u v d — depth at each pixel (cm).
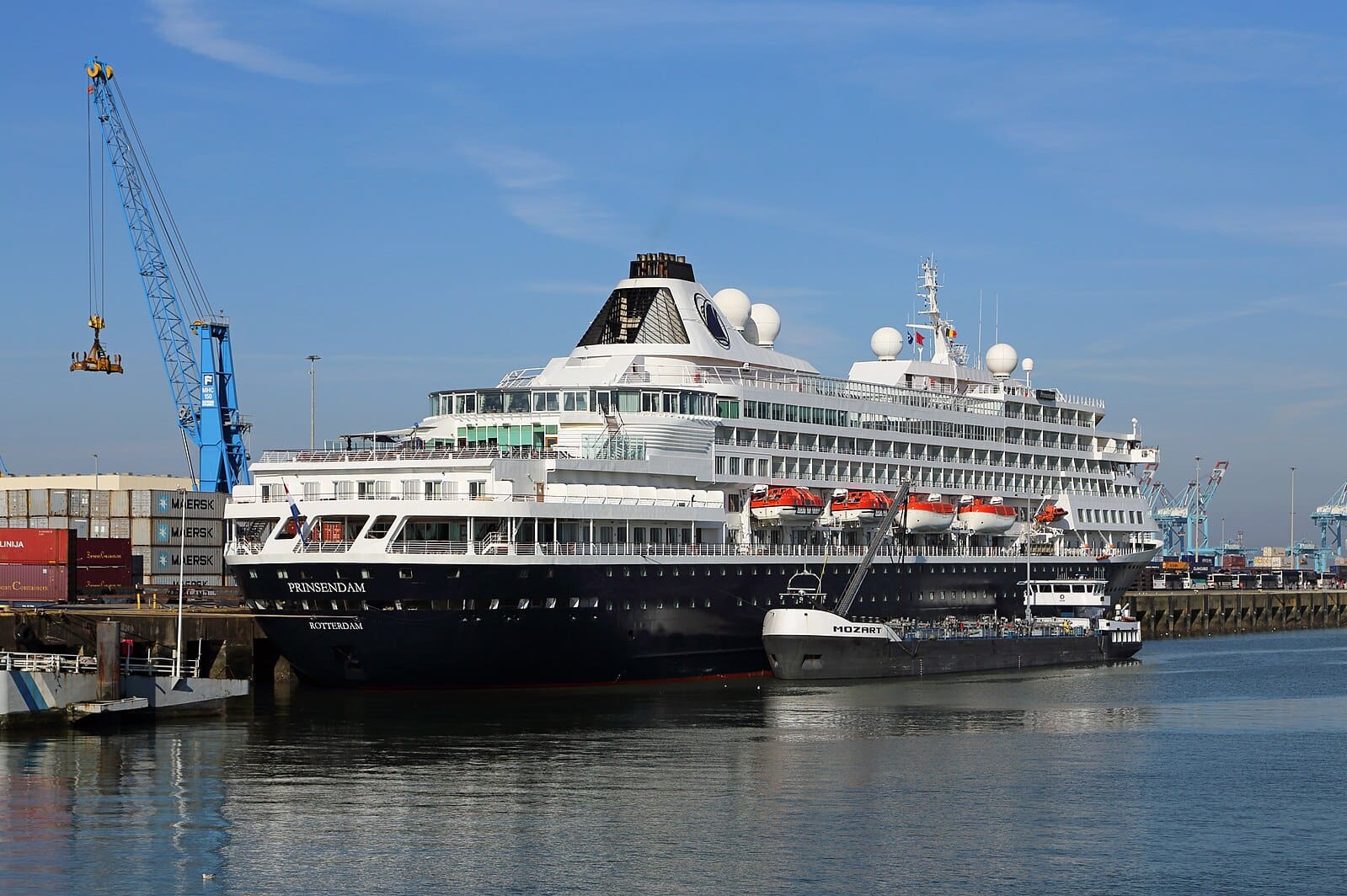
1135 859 7025
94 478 18375
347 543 10944
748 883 6638
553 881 6662
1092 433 17600
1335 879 6756
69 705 9938
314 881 6662
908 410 15125
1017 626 14825
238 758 9000
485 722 10262
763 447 13562
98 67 18900
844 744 9638
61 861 6919
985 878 6725
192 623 11862
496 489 11269
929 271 16938
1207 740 9969
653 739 9719
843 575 13875
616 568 11669
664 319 13962
